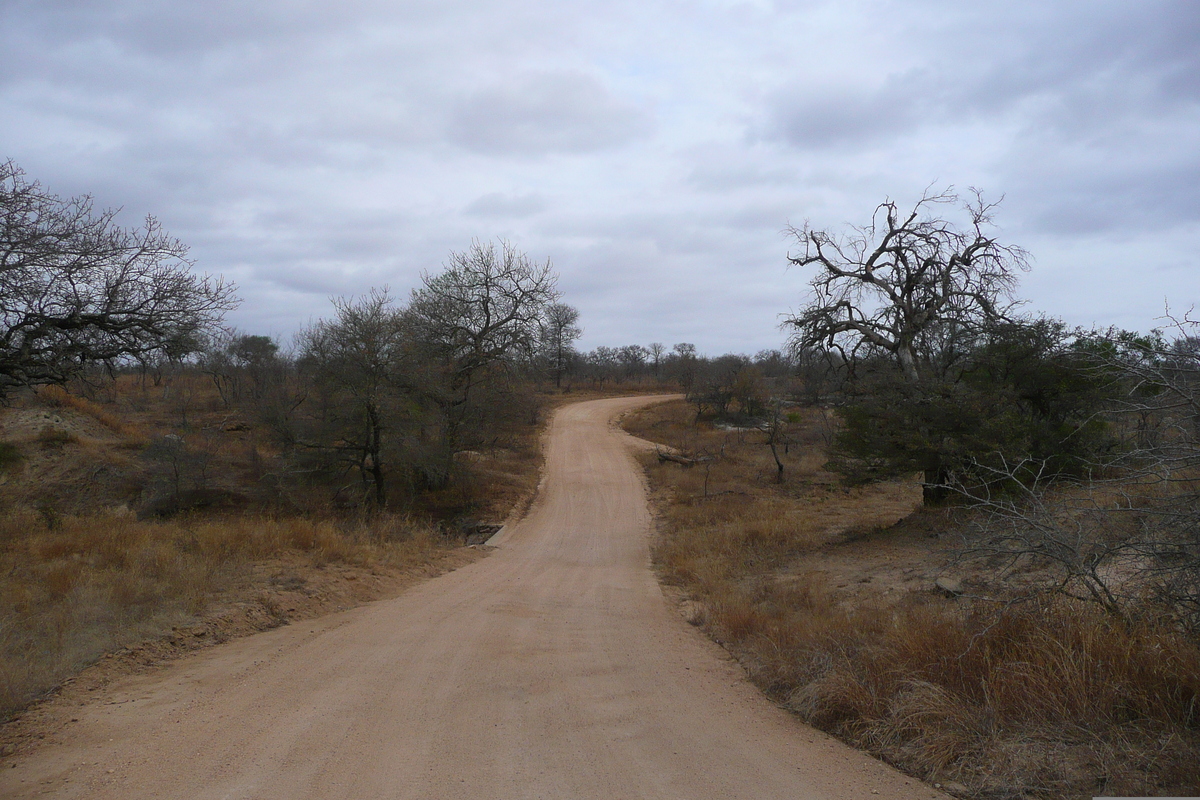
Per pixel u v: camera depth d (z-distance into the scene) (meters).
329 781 4.04
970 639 5.63
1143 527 5.61
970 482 15.95
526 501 34.09
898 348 19.94
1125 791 3.71
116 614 8.23
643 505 33.81
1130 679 4.64
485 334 35.59
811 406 62.12
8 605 8.54
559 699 5.96
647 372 115.81
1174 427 5.48
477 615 10.44
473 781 4.07
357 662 7.17
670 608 12.48
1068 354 6.78
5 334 12.46
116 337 13.65
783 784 4.15
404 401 27.28
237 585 10.61
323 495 25.98
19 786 4.01
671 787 4.06
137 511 23.12
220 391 48.09
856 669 6.04
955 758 4.40
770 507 26.92
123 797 3.82
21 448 26.16
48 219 12.22
